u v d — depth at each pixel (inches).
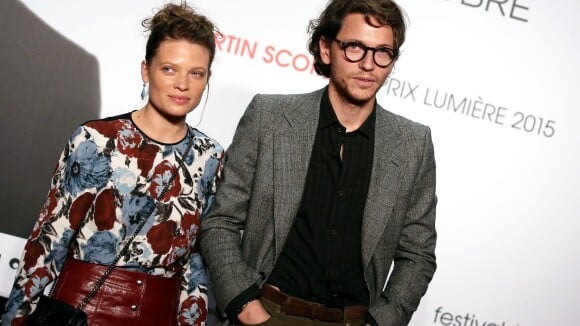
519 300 123.1
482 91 120.3
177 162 72.6
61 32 112.6
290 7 117.1
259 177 77.0
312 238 75.5
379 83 74.8
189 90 71.4
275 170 76.2
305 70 117.6
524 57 120.9
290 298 74.0
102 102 113.7
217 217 78.0
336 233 75.8
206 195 76.3
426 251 81.6
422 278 80.7
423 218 81.8
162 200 70.7
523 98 121.0
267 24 116.7
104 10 113.3
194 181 74.0
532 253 123.0
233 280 74.6
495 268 122.3
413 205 81.9
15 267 112.1
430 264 82.0
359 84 73.9
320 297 74.9
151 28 73.2
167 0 114.1
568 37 121.7
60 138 113.0
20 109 112.0
